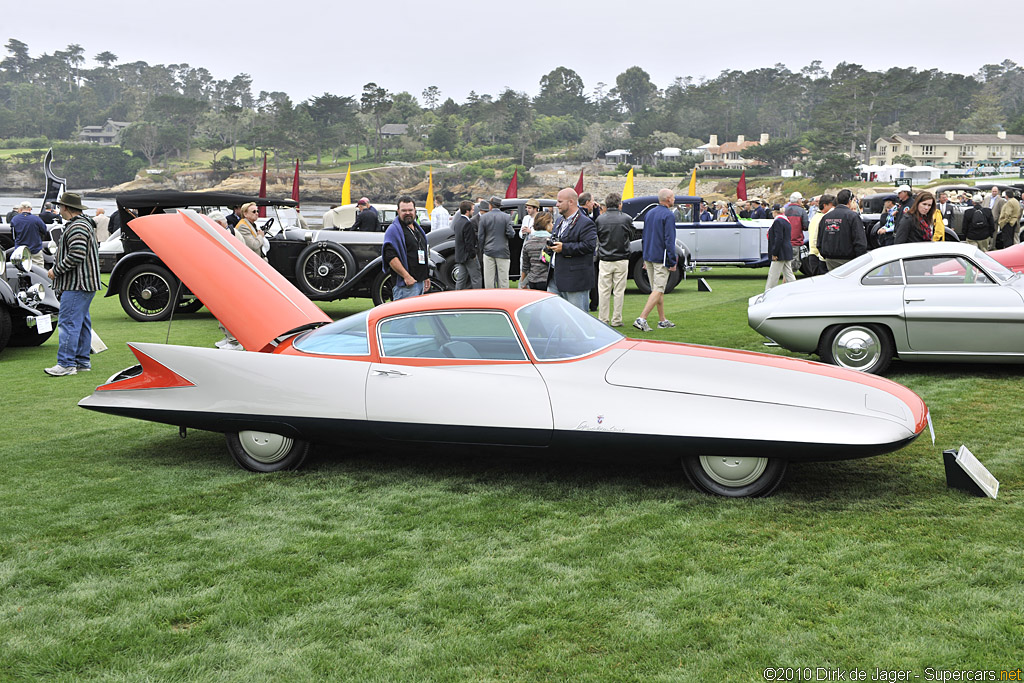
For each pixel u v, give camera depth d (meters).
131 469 5.45
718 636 3.18
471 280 12.45
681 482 4.95
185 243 5.83
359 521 4.48
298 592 3.63
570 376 4.71
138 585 3.73
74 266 8.41
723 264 17.98
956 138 166.62
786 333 7.81
